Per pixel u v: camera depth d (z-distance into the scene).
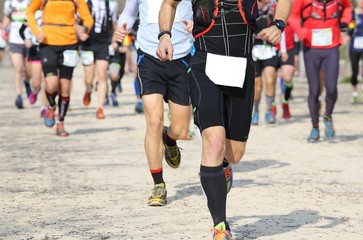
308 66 24.94
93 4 30.95
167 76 15.23
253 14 11.56
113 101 39.62
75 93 48.88
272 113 31.47
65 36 24.84
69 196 16.14
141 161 20.95
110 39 32.03
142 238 12.54
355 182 17.94
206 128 11.31
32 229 13.22
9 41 37.22
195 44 11.65
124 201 15.62
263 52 29.80
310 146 24.27
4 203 15.46
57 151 22.94
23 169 19.66
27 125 30.14
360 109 37.44
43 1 24.64
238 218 14.02
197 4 11.57
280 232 12.92
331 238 12.53
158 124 15.19
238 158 12.11
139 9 15.50
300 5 24.59
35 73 32.41
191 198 15.97
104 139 25.80
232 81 11.38
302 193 16.48
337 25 24.62
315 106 25.14
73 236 12.71
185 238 12.52
